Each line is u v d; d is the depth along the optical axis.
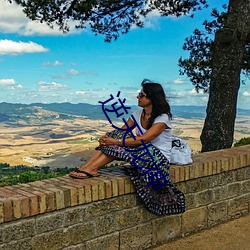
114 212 3.36
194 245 3.74
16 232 2.77
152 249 3.63
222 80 7.19
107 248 3.33
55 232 2.99
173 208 3.58
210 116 7.39
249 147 5.14
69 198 3.04
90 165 3.47
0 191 3.00
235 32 7.00
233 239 3.88
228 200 4.38
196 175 3.96
